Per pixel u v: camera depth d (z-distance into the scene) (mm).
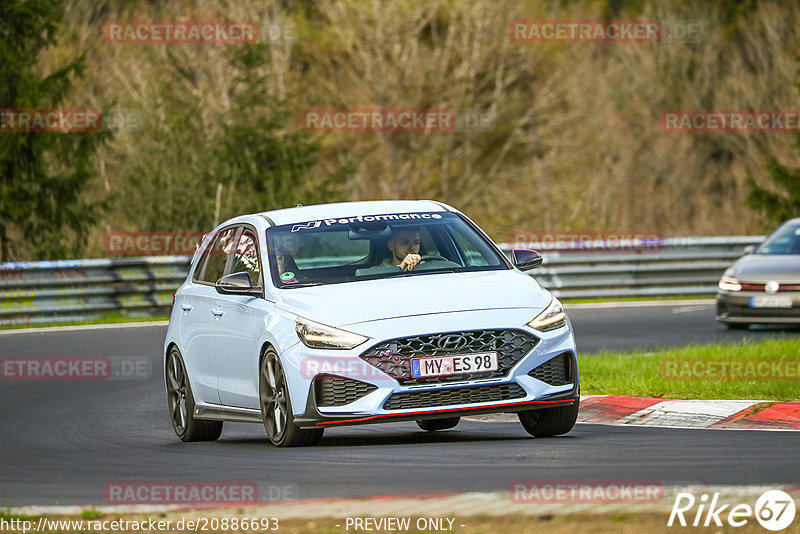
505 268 35250
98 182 142125
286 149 124812
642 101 186750
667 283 93750
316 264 34781
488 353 31219
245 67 139625
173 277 85312
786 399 40000
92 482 29234
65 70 115562
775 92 187625
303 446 32750
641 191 184375
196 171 111562
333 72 177750
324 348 31250
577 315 80000
